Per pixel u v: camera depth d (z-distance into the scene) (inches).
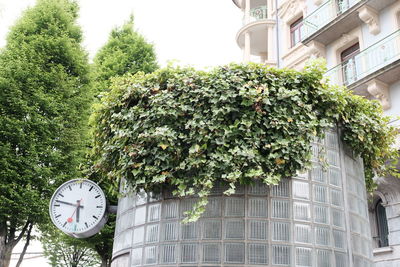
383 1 542.6
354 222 202.7
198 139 189.2
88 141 541.3
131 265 192.2
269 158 185.3
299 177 192.9
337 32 608.7
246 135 186.5
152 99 203.2
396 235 452.1
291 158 188.4
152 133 195.6
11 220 477.1
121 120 211.0
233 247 176.6
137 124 200.8
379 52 527.2
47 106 520.1
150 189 197.3
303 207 188.4
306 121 196.9
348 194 206.2
